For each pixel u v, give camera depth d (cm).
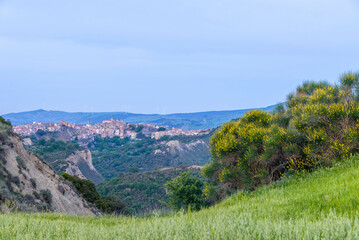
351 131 1188
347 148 1202
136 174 12256
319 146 1312
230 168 1716
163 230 387
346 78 1447
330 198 597
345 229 323
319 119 1341
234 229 364
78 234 420
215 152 1817
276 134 1470
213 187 1797
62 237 409
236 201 1116
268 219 471
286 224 393
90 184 5391
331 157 1267
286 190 1002
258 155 1564
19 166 2597
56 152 15075
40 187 2745
